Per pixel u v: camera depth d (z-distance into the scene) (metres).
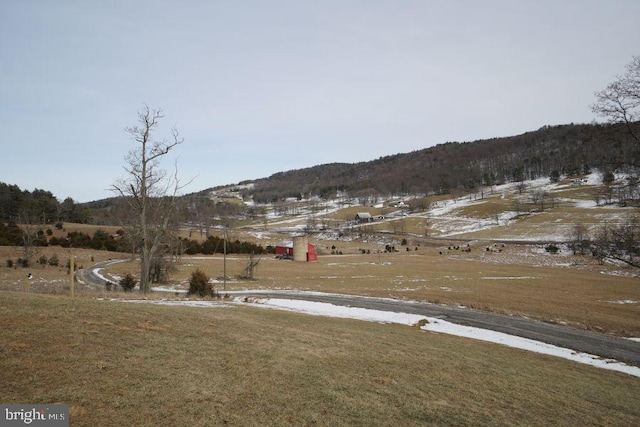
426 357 13.60
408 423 7.76
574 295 40.22
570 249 83.25
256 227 166.00
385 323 23.78
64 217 123.50
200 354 9.92
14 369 7.33
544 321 28.08
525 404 10.08
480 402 9.65
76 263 65.94
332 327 17.48
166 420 6.37
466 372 12.35
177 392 7.46
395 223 142.50
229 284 44.50
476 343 19.64
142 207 30.95
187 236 116.00
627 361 19.30
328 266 68.38
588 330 26.09
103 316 12.10
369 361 11.86
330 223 167.12
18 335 9.13
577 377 14.50
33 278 45.28
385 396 9.02
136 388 7.35
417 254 93.25
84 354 8.60
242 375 8.91
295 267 66.50
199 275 31.05
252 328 14.03
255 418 6.96
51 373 7.41
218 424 6.53
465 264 72.50
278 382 8.86
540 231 110.12
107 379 7.53
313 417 7.37
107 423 5.99
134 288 38.72
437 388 10.23
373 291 39.41
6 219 103.06
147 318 12.82
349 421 7.45
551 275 57.78
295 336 13.80
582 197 153.50
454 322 25.97
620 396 12.53
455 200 193.62
